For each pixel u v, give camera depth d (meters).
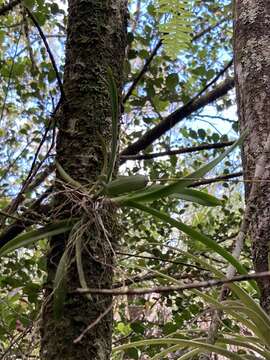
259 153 1.01
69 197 0.69
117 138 0.72
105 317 0.67
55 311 0.62
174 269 1.54
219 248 0.70
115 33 0.86
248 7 1.17
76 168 0.75
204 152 2.00
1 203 1.77
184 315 1.38
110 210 0.72
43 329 0.66
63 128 0.79
